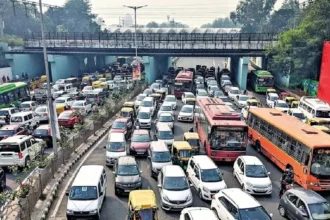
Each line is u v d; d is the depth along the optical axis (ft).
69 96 138.72
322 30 149.07
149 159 72.79
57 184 61.82
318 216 47.42
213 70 233.76
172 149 76.28
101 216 52.26
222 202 49.90
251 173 62.85
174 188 55.72
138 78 167.94
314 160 60.29
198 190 60.39
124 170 61.46
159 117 105.29
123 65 279.49
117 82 187.01
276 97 144.56
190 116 116.57
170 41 193.47
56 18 370.32
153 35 202.28
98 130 103.04
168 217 52.70
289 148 69.15
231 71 242.17
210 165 62.75
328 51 133.80
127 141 92.53
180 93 158.10
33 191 52.21
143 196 48.91
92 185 52.49
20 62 209.67
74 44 206.59
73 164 73.92
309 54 150.41
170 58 288.92
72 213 49.42
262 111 92.17
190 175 65.21
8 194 46.91
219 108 87.15
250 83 200.03
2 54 198.08
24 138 72.28
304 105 117.70
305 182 61.52
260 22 375.66
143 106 121.70
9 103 120.16
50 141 86.69
